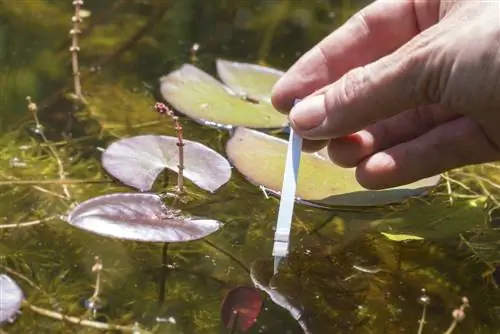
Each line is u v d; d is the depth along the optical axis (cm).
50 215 64
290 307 60
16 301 58
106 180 66
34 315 59
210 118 71
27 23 80
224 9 85
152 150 67
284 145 69
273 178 67
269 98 74
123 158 66
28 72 75
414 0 66
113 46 79
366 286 62
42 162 67
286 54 80
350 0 89
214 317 59
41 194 65
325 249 63
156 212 63
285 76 67
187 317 59
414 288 62
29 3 82
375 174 64
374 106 61
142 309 59
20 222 63
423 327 60
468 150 63
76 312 59
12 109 71
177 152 67
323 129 62
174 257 62
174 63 77
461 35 59
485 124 61
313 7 87
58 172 66
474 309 61
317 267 62
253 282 61
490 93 59
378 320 60
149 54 78
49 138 69
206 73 75
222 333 58
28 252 62
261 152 68
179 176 65
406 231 65
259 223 64
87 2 83
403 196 66
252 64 77
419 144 63
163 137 67
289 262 62
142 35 80
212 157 67
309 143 65
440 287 62
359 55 67
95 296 59
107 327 58
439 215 66
